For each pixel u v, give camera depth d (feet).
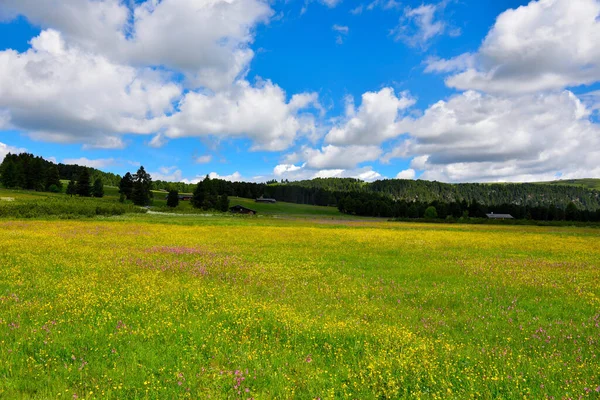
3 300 36.14
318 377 22.15
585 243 124.77
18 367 22.25
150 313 33.86
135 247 83.10
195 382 21.30
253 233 135.64
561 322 35.17
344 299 42.88
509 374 23.30
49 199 225.56
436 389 21.50
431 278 57.00
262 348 27.07
